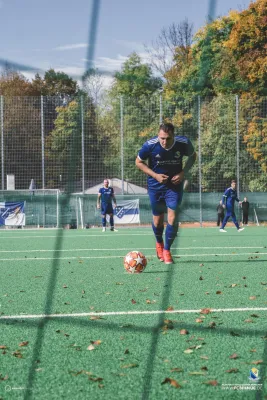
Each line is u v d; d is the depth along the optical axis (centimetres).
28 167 2817
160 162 942
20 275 855
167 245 984
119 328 493
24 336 469
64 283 764
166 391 343
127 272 877
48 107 2806
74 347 434
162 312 559
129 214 2759
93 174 2820
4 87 5038
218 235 1894
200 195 2814
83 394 339
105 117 2816
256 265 965
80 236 1898
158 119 2833
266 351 419
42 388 349
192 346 430
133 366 388
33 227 2766
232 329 485
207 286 726
